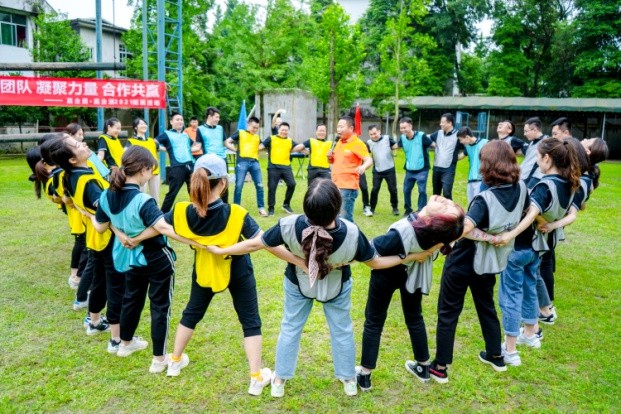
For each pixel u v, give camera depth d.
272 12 18.22
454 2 25.89
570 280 4.77
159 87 9.18
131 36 18.28
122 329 3.05
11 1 18.91
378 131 7.55
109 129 6.36
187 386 2.82
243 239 2.76
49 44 17.55
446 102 24.30
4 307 3.89
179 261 5.21
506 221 2.71
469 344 3.41
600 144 3.62
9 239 5.84
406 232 2.48
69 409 2.59
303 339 3.44
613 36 24.78
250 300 2.79
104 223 2.88
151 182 6.93
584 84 25.59
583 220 7.63
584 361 3.19
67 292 4.25
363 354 2.77
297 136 20.25
